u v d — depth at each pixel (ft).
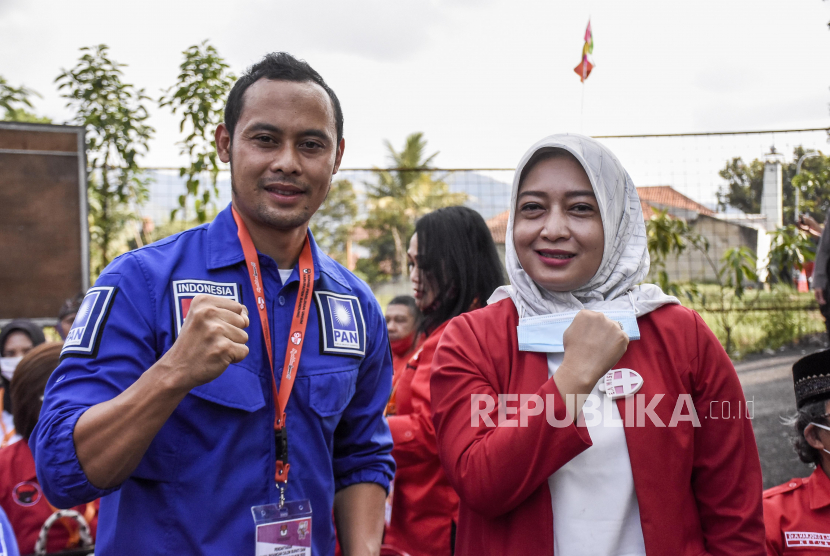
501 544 5.11
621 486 5.05
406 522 8.27
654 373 5.27
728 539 5.17
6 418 11.01
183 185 20.04
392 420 8.21
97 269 20.85
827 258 13.78
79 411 4.67
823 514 7.39
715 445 5.32
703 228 19.86
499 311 5.74
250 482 5.17
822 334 18.93
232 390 5.16
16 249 18.08
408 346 11.87
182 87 18.84
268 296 5.69
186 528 4.94
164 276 5.33
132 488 5.02
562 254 5.44
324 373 5.69
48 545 8.45
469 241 8.79
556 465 4.69
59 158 18.40
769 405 15.88
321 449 5.63
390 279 29.99
